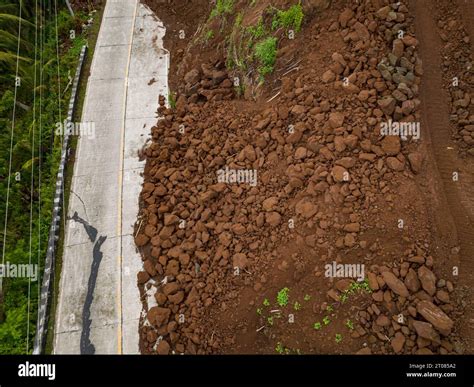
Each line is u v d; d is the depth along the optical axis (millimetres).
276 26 10023
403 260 6832
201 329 7723
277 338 7109
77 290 8867
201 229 8719
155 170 10367
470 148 7707
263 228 8016
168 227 9133
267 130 9070
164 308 8172
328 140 8039
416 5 8812
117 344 8133
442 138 7879
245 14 11180
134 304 8562
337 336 6664
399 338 6406
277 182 8398
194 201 9266
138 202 10070
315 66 9109
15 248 9930
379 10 8664
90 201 10227
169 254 8805
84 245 9508
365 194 7344
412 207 7117
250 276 7695
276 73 9820
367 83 8266
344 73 8594
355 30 8805
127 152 11086
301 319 7004
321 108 8445
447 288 6617
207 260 8336
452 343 6324
